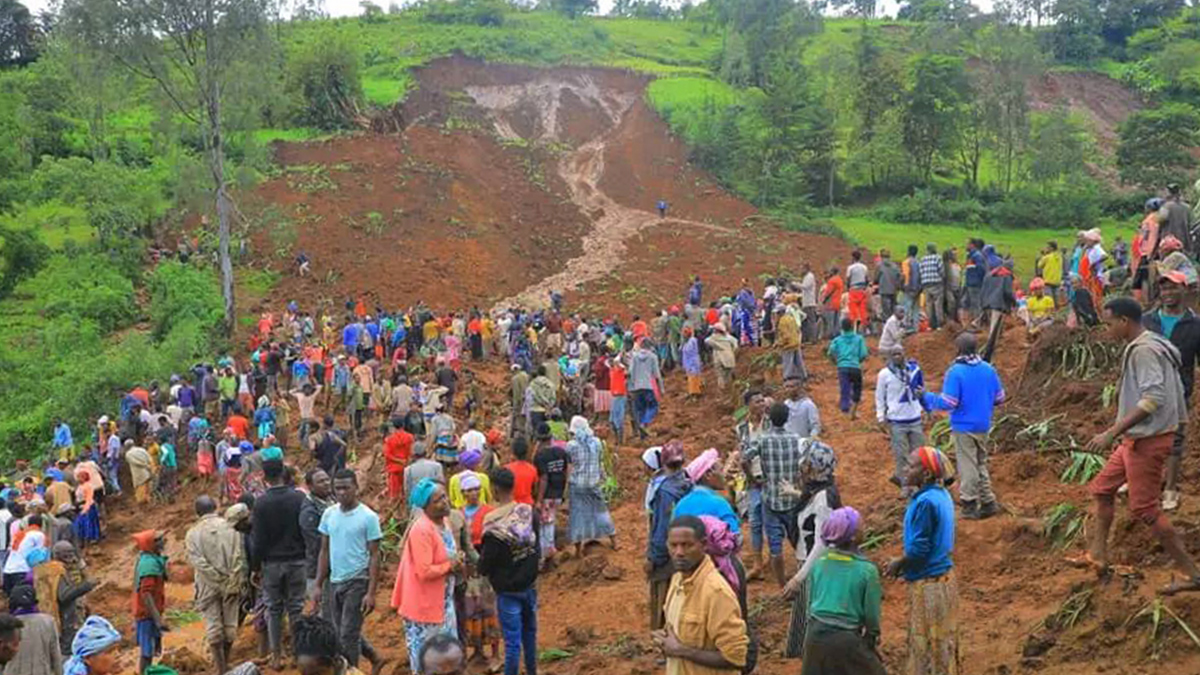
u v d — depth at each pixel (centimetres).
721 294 4441
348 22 10006
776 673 888
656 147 7150
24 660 861
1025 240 6531
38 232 4619
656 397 2033
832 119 7475
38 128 5491
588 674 959
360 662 1108
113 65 3794
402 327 3206
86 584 1265
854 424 1709
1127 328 775
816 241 5488
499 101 8094
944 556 724
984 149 8212
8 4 8112
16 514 1686
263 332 3522
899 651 889
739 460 1122
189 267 4000
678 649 594
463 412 2462
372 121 6400
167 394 2883
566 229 5369
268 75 3909
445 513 876
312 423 2452
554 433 1683
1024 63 7731
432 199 5212
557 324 3042
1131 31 12275
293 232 4319
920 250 5859
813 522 966
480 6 10069
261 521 1039
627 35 11244
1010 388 1574
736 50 9312
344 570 923
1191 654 748
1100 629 805
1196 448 1049
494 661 1007
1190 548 856
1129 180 7706
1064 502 1082
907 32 12712
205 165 3841
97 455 2544
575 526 1377
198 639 1438
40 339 3725
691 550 595
